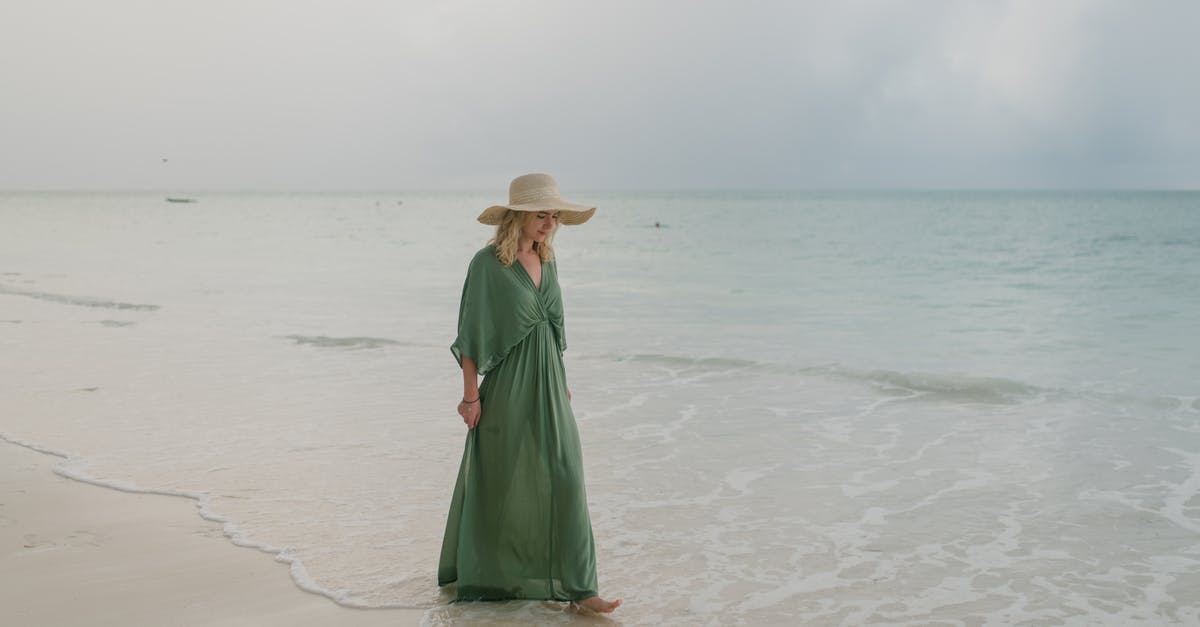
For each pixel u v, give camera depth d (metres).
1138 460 6.18
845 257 29.70
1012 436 6.91
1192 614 3.75
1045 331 12.60
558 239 44.09
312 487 5.58
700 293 18.47
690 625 3.68
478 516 3.86
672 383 9.12
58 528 4.84
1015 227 50.75
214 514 5.06
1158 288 18.48
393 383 9.06
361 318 14.38
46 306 15.84
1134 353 10.63
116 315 14.62
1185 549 4.51
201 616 3.74
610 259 30.09
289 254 31.59
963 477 5.84
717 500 5.39
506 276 3.75
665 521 5.02
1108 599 3.92
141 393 8.51
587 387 8.95
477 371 3.77
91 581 4.12
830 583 4.12
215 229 53.22
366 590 4.00
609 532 4.85
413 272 23.86
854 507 5.24
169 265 26.00
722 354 10.77
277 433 6.96
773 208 101.75
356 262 27.72
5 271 23.31
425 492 5.47
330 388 8.80
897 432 7.07
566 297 17.75
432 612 3.78
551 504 3.83
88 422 7.33
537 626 3.65
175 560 4.38
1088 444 6.63
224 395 8.43
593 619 3.73
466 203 143.62
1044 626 3.65
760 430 7.16
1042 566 4.31
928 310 15.26
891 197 190.62
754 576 4.21
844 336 12.27
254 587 4.05
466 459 3.91
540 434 3.81
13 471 5.93
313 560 4.36
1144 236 39.78
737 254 32.19
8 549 4.54
